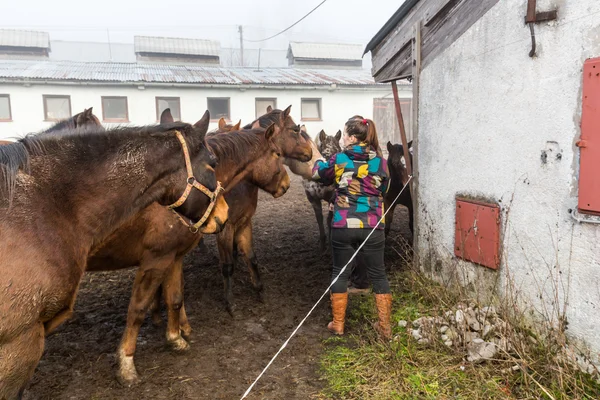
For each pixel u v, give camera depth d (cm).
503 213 343
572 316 288
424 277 451
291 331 393
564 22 280
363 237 358
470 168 380
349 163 360
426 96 443
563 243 291
